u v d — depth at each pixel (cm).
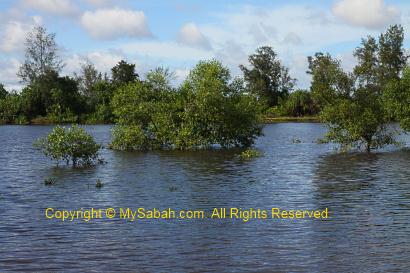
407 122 3875
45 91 10756
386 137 3988
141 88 4228
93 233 1482
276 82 14425
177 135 4209
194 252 1297
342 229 1511
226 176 2597
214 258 1249
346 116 3922
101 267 1192
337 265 1191
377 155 3559
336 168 2881
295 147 4344
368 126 3866
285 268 1175
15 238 1433
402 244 1352
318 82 4078
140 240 1407
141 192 2133
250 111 4403
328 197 2005
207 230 1509
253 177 2559
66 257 1264
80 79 13325
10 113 10356
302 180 2448
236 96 4534
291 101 12438
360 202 1898
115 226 1560
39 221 1627
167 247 1341
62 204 1891
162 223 1596
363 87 3997
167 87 4366
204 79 4291
